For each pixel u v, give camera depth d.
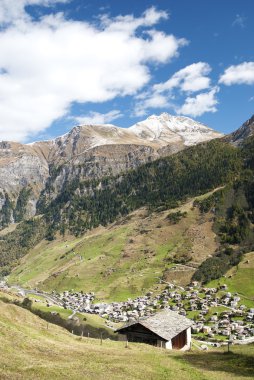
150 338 80.31
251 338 174.00
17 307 77.19
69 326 149.00
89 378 42.00
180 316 88.31
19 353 49.31
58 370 43.72
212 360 59.66
